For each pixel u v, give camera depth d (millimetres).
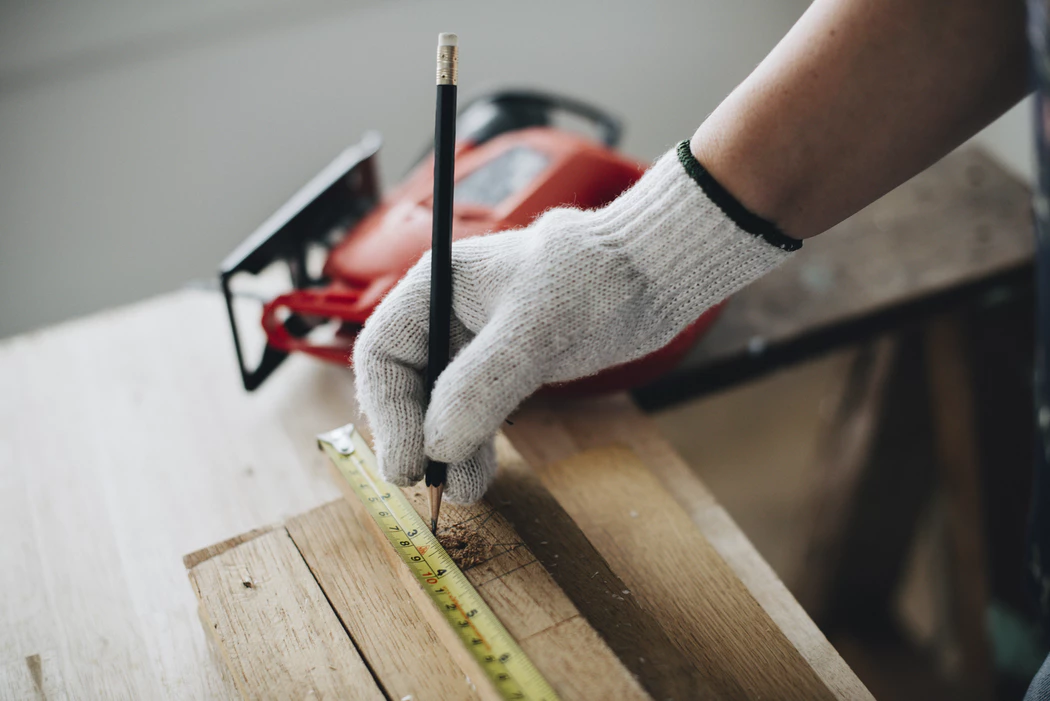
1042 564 720
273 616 706
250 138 1768
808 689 675
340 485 823
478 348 674
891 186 645
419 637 689
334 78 1807
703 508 903
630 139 2238
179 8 1605
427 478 715
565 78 2096
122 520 901
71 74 1555
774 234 657
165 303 1204
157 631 795
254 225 1831
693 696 628
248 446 984
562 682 621
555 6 1985
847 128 604
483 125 1199
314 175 1855
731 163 636
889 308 1235
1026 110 1809
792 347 1202
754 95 618
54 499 925
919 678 1824
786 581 1979
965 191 1414
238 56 1694
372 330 718
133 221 1722
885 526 1743
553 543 744
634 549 797
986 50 562
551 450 974
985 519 1659
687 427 2238
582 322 681
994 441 1572
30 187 1603
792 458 2186
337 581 734
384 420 702
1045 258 574
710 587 759
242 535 779
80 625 802
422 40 1866
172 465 962
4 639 791
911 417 1610
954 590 1622
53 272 1689
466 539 736
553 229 694
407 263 934
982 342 1478
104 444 986
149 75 1626
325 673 666
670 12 2105
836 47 582
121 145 1655
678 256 671
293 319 1001
